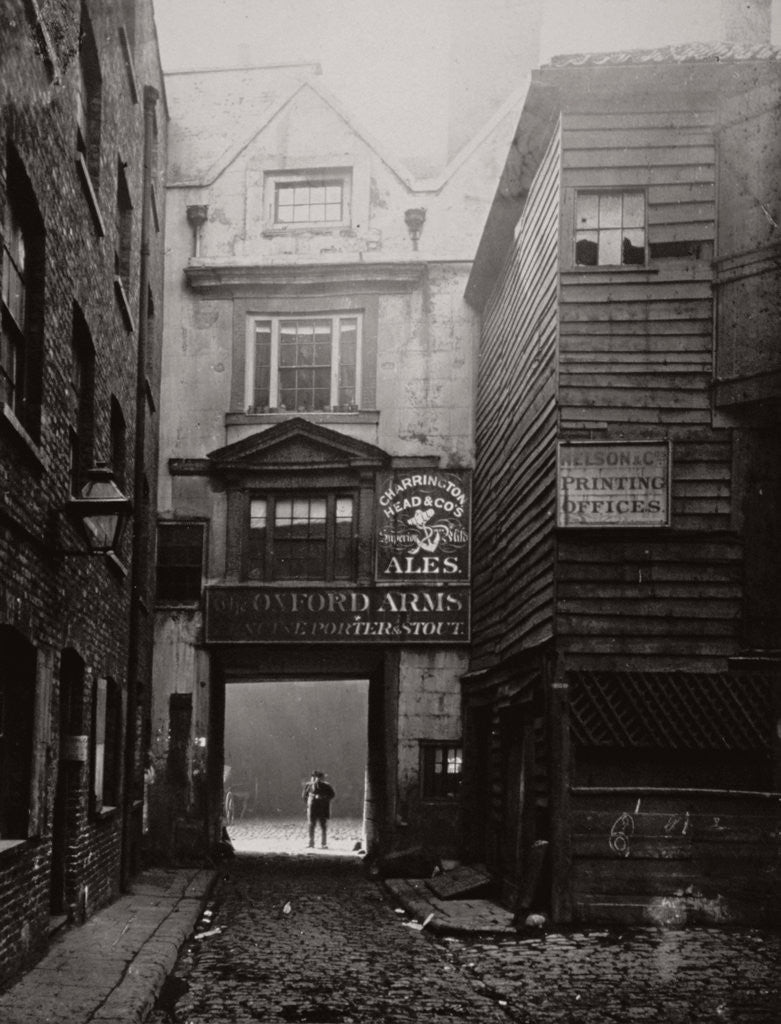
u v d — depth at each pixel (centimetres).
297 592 2159
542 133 1510
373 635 2136
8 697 974
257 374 2239
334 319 2241
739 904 1308
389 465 2173
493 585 1891
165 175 2233
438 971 1080
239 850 2581
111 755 1584
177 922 1297
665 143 1411
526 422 1602
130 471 1664
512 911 1452
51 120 991
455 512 2153
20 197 933
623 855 1316
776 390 1330
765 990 987
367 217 2241
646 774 1331
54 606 1052
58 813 1221
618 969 1083
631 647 1344
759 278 1355
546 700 1374
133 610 1684
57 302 1044
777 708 1327
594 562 1360
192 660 2162
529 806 1480
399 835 2094
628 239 1416
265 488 2195
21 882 938
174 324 2244
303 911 1525
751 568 1353
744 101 1388
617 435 1372
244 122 2342
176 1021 848
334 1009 899
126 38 1516
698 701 1327
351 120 2264
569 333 1392
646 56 1398
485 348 2094
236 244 2253
